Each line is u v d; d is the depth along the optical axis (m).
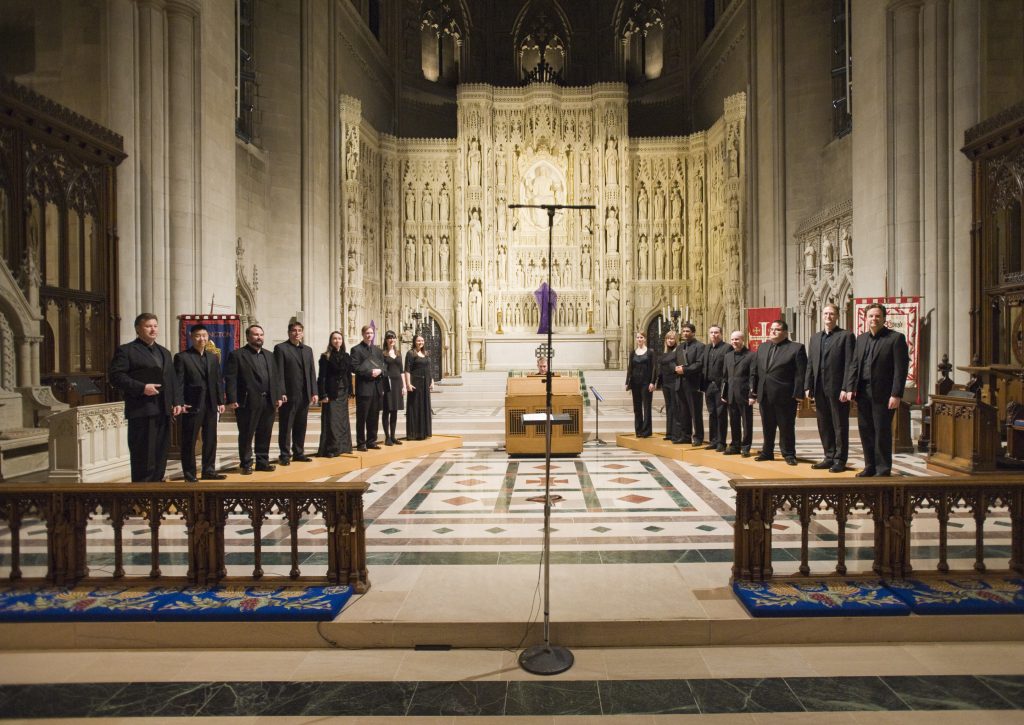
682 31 25.06
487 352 22.81
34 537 5.65
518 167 23.38
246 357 7.20
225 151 12.49
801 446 10.22
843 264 14.81
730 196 19.70
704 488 7.37
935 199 10.69
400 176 23.34
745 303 19.33
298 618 3.73
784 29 17.41
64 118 9.16
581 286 23.38
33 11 10.48
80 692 3.28
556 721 2.99
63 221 9.31
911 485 4.13
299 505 4.18
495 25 27.73
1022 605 3.72
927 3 10.70
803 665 3.49
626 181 23.09
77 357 9.77
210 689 3.30
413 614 3.83
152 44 10.93
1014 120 8.84
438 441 10.47
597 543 5.28
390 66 24.23
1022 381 8.28
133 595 3.99
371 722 2.99
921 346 10.39
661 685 3.30
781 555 4.92
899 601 3.81
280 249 16.81
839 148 15.99
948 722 2.96
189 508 4.16
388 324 23.00
